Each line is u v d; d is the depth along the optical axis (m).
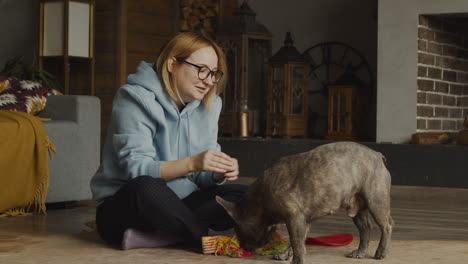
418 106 5.09
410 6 5.07
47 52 5.73
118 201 2.16
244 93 6.02
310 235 2.59
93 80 5.91
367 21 6.18
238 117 5.93
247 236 1.97
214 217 2.28
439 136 5.03
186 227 2.12
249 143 5.35
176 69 2.21
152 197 2.08
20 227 2.77
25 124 3.14
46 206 3.45
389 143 4.93
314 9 6.42
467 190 4.48
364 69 6.18
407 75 5.09
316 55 6.39
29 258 2.07
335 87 5.91
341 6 6.30
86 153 3.44
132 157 2.16
